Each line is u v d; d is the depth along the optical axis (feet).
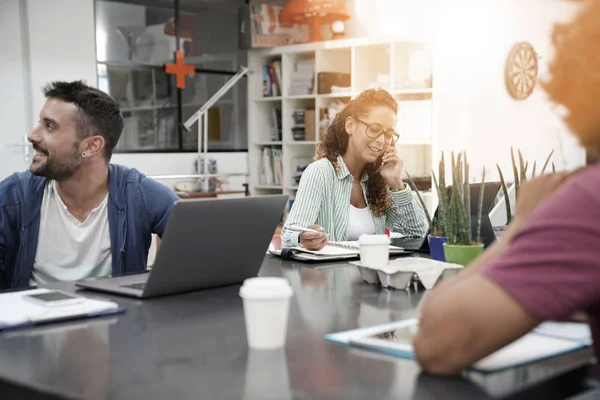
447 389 2.92
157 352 3.64
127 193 7.01
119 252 6.93
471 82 18.30
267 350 3.63
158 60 20.72
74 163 6.67
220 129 22.16
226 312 4.64
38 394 3.10
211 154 21.72
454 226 6.05
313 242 7.29
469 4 18.21
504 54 19.42
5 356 3.60
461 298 2.88
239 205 5.40
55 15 18.61
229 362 3.42
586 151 2.96
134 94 20.26
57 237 6.88
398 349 3.49
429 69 17.26
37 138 6.60
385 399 2.82
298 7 19.69
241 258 5.67
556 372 3.12
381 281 5.47
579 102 2.82
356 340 3.71
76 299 4.77
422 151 18.31
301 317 4.42
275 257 7.35
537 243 2.75
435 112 17.03
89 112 6.69
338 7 19.52
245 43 21.16
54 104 6.63
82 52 19.16
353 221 9.19
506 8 19.40
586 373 3.26
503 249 3.30
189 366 3.37
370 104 8.93
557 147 21.29
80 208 6.93
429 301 3.08
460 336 2.89
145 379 3.18
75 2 18.93
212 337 3.95
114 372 3.29
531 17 20.26
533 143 20.58
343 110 9.24
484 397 2.82
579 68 2.81
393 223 9.43
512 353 3.36
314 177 8.96
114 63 19.85
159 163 20.66
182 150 21.29
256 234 5.68
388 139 8.98
